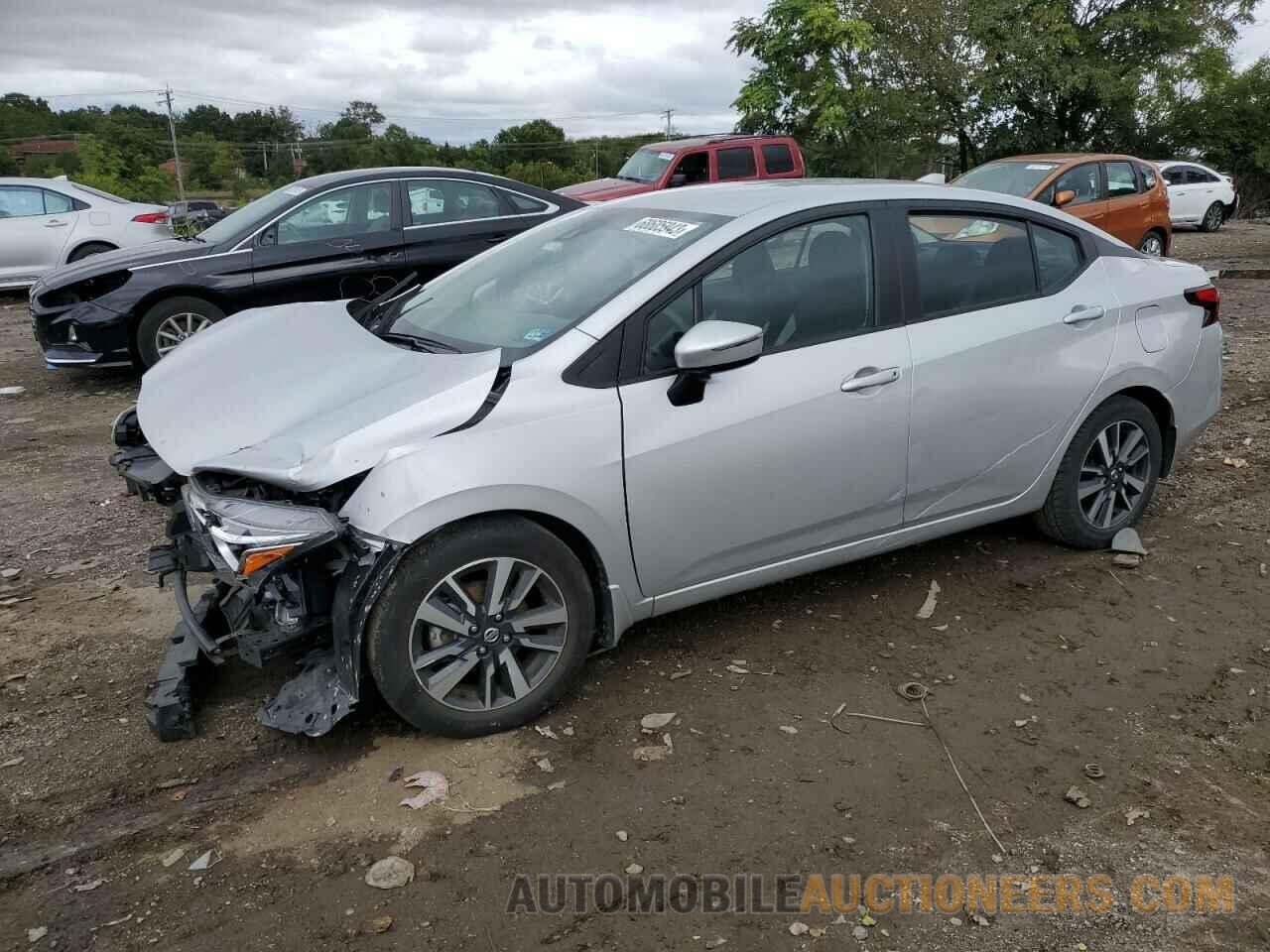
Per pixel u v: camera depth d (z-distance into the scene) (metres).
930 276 3.91
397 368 3.34
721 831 2.81
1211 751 3.17
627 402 3.26
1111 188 13.41
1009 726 3.31
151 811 2.90
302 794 2.97
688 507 3.40
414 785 3.00
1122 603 4.13
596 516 3.23
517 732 3.27
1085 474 4.48
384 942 2.43
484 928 2.47
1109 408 4.39
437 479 2.95
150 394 3.60
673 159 14.16
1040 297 4.18
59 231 12.97
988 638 3.87
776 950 2.41
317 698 3.06
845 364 3.64
